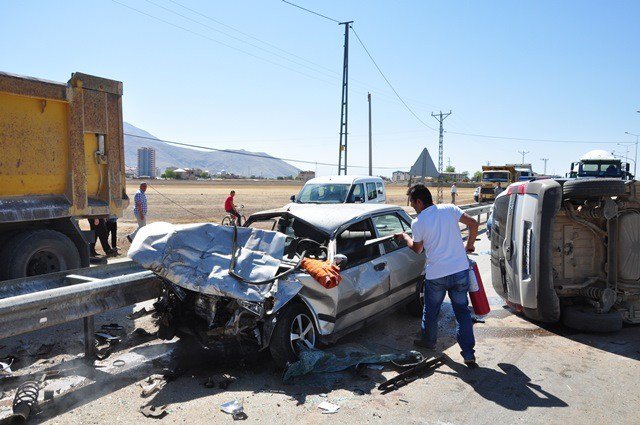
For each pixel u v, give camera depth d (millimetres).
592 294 6148
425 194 5215
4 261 7414
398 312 7098
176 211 28172
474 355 5109
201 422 3854
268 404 4156
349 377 4742
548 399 4281
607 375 4809
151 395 4355
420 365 4887
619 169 20125
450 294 5164
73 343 5742
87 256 8695
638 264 6051
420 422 3873
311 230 5902
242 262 4785
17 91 7281
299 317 4969
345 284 5340
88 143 8688
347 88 31359
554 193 5871
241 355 5242
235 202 39000
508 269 6410
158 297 5574
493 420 3906
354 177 13938
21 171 7547
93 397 4320
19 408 3855
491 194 35312
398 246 6484
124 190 9445
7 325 4242
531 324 6516
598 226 6336
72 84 8219
